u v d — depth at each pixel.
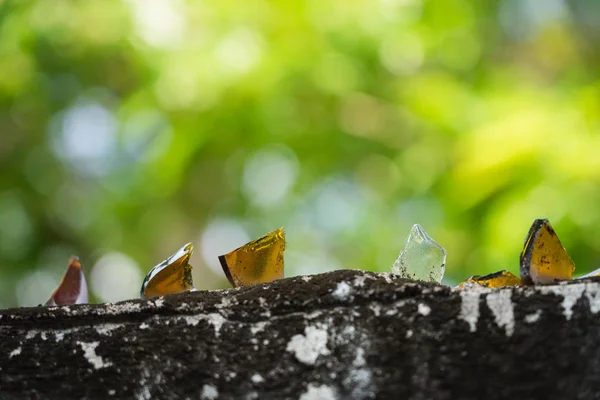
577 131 4.43
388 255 5.96
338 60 5.60
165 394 1.76
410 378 1.74
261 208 6.43
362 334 1.74
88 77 6.30
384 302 1.75
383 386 1.74
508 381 1.73
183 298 1.77
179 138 5.43
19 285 6.75
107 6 5.77
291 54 5.46
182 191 6.40
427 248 1.85
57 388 1.78
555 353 1.73
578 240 4.29
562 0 5.68
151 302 1.77
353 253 6.48
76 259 1.92
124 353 1.77
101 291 6.67
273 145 5.94
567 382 1.73
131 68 6.19
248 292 1.76
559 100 4.83
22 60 6.06
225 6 5.60
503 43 6.18
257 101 5.45
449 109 5.43
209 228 6.53
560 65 5.75
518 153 4.36
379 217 6.06
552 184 4.29
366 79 5.80
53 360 1.78
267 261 1.85
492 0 6.20
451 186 4.77
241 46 5.50
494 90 5.53
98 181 6.73
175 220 6.51
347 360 1.74
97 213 6.61
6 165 6.61
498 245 4.36
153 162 5.63
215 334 1.76
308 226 6.58
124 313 1.78
